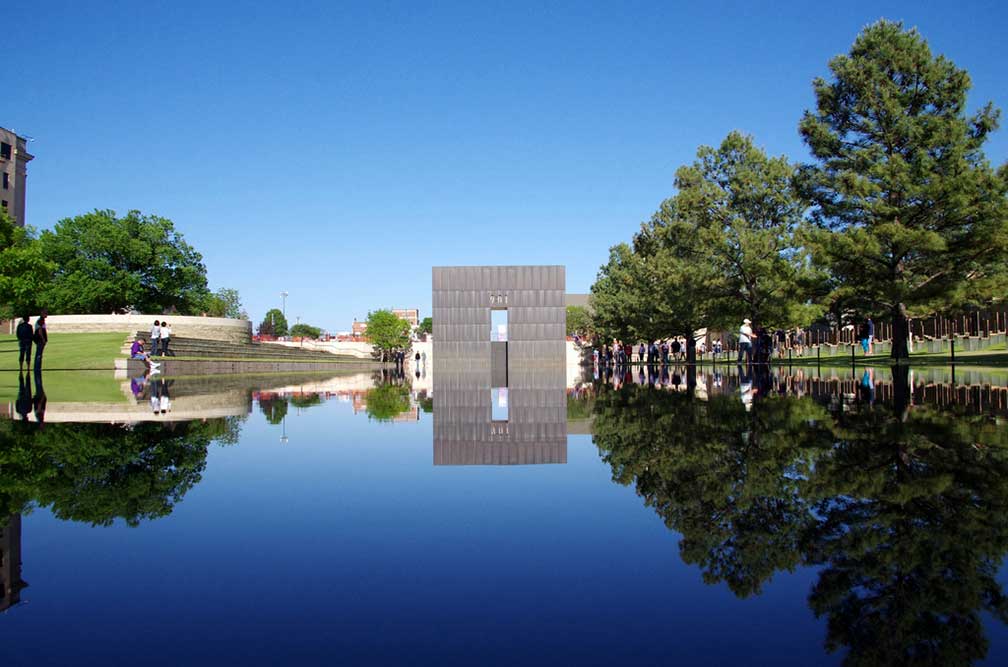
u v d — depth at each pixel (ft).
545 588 8.80
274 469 18.45
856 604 8.02
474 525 12.22
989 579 8.78
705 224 122.42
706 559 9.93
